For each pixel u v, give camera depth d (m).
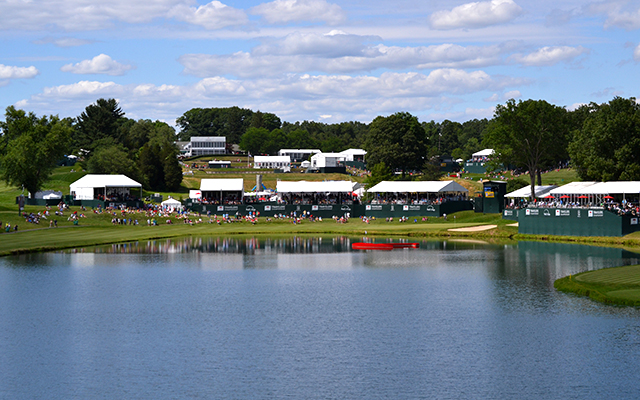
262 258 103.50
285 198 179.50
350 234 142.62
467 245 119.19
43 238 123.69
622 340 53.16
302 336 55.91
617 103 150.88
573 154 152.50
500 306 65.62
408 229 144.00
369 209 167.25
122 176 180.75
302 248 117.19
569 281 75.75
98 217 153.75
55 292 74.62
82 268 92.06
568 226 124.50
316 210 169.25
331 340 54.62
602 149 143.25
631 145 137.75
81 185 172.38
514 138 149.75
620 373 45.94
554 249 109.81
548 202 146.38
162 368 48.06
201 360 49.72
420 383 44.59
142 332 57.50
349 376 46.03
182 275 86.56
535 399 41.72
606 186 130.50
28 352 52.03
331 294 73.12
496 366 47.72
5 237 122.81
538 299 68.62
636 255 99.00
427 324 59.22
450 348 52.06
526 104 149.50
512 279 80.56
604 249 108.19
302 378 45.69
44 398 42.44
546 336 54.72
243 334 56.62
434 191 165.50
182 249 115.56
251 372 46.97
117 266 94.25
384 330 57.38
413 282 80.06
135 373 47.03
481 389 43.44
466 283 78.69
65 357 50.72
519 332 56.03
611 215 118.06
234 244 123.94
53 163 179.50
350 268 92.00
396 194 173.38
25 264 94.94
